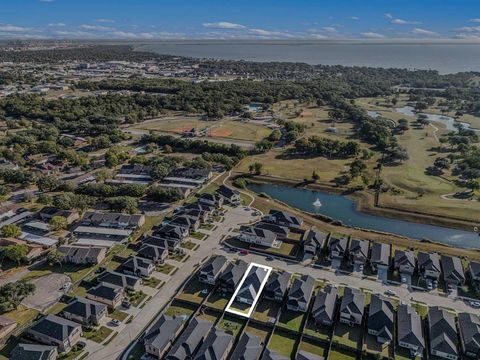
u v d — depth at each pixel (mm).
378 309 97438
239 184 187625
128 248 131625
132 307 103562
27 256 120562
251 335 90438
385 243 135625
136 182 185375
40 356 83062
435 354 88500
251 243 134500
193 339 89000
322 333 95000
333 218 161250
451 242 143000
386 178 194750
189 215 147375
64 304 104312
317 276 117000
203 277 113688
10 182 181125
